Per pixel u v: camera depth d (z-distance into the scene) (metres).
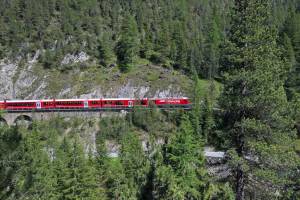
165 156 31.55
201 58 123.31
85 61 128.75
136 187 31.94
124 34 125.06
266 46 20.14
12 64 132.75
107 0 146.38
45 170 41.28
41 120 101.69
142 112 99.50
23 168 15.29
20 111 102.19
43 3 143.50
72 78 125.44
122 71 124.19
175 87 117.25
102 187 44.56
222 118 22.03
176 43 129.75
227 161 21.36
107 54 126.44
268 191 21.25
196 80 110.81
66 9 141.62
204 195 23.83
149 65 127.19
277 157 19.86
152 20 142.88
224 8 165.50
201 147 30.92
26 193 15.28
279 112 20.77
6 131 14.70
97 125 102.06
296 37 94.50
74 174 36.41
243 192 21.95
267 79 19.72
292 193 20.81
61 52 130.50
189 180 27.44
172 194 25.45
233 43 20.67
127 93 118.31
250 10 20.23
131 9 147.75
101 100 103.69
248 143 20.23
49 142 79.06
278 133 20.53
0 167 14.00
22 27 138.25
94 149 97.75
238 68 20.91
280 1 164.50
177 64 127.00
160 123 97.94
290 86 58.38
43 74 128.38
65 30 135.12
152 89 117.75
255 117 21.12
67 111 104.00
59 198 36.69
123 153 54.62
